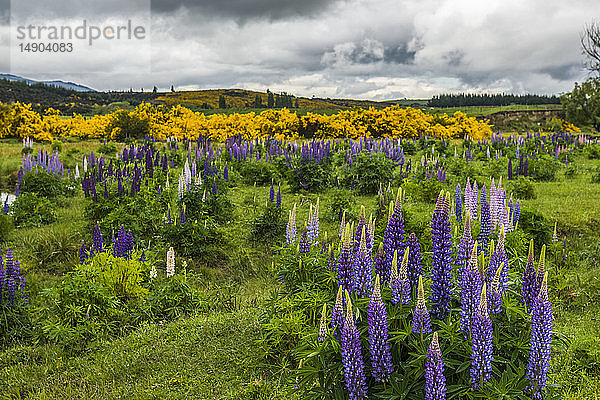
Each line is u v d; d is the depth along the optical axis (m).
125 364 6.11
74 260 10.49
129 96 115.00
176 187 16.92
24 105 44.88
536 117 77.88
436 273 4.10
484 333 3.53
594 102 51.31
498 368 3.99
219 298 8.33
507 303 4.07
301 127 44.91
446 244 4.10
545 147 27.55
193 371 5.84
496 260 4.38
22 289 7.76
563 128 54.00
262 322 6.36
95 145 35.38
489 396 3.53
